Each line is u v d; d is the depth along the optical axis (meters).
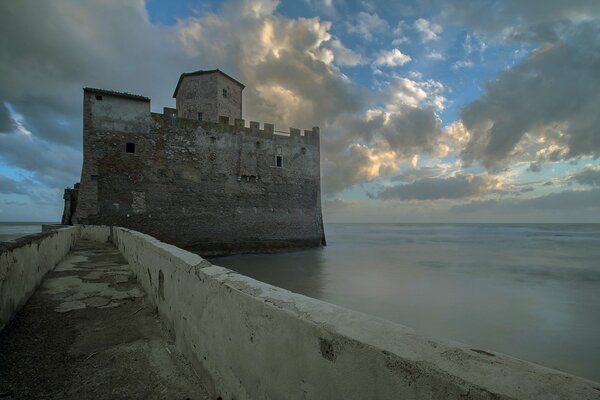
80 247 14.96
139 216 24.50
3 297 4.52
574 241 59.06
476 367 1.28
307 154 33.88
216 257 27.50
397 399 1.37
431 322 11.77
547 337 10.34
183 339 3.98
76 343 4.33
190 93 33.91
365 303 14.31
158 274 5.44
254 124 30.66
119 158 24.22
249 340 2.43
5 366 3.59
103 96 24.16
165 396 3.15
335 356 1.66
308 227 33.38
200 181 27.36
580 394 1.08
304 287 17.47
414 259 30.12
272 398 2.15
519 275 21.62
